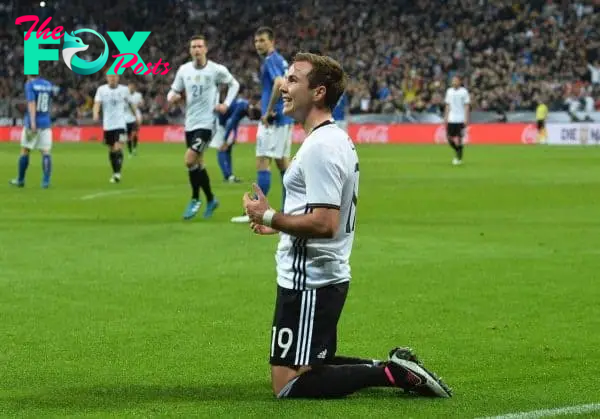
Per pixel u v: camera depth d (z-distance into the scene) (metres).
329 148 6.60
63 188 26.56
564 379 7.44
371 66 66.75
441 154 44.34
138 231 16.73
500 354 8.35
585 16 64.06
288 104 6.88
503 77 61.81
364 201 22.48
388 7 70.75
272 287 11.65
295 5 74.00
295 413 6.39
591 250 14.55
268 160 18.64
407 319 9.86
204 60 18.33
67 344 8.74
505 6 67.06
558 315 10.02
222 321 9.77
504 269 12.88
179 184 28.08
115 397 6.92
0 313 10.12
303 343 6.70
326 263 6.72
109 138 28.72
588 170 32.88
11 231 16.75
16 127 65.62
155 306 10.51
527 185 26.73
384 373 6.76
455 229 17.11
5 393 7.04
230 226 17.47
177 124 64.75
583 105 57.38
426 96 62.62
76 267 13.05
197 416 6.33
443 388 6.80
